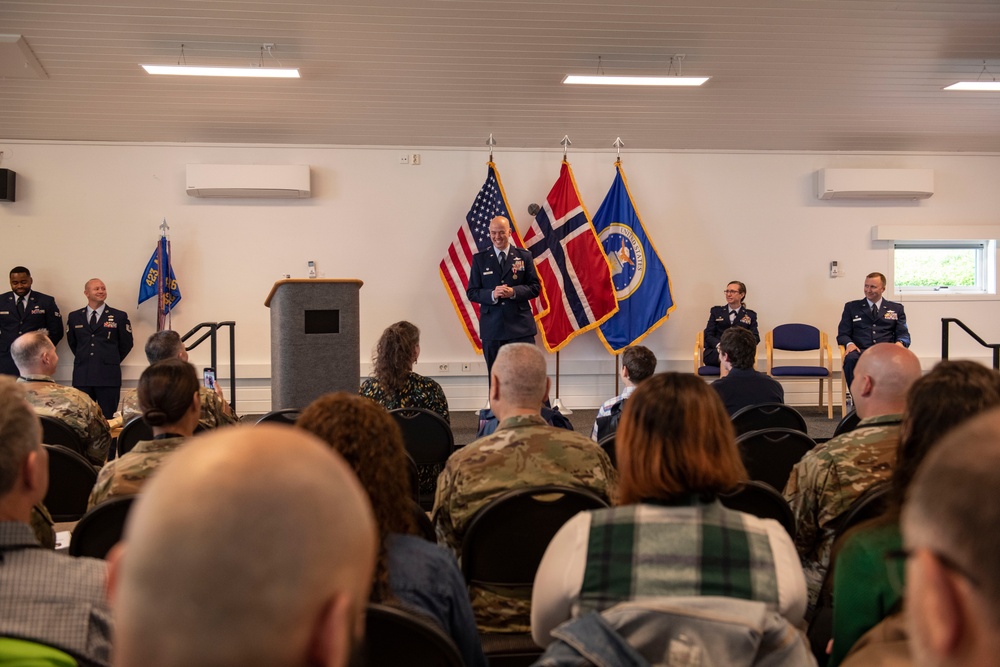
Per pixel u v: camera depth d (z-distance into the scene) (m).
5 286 7.16
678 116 7.14
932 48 6.19
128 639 0.49
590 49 6.09
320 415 1.41
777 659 1.09
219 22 5.66
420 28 5.81
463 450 2.08
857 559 1.25
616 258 7.42
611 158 7.66
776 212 7.80
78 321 6.92
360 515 0.54
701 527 1.23
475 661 1.48
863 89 6.78
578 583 1.22
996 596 0.45
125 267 7.27
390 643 1.22
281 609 0.48
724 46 6.09
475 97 6.77
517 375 2.16
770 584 1.18
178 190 7.31
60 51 5.95
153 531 0.49
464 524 1.98
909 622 0.51
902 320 7.21
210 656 0.48
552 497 1.89
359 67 6.28
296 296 4.48
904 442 1.46
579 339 7.68
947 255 8.08
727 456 1.30
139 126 7.02
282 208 7.41
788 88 6.73
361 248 7.48
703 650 1.05
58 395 3.30
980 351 8.00
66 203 7.21
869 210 7.87
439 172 7.52
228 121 7.00
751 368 3.69
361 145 7.44
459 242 7.34
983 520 0.46
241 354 7.39
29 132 7.05
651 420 1.31
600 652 1.03
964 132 7.56
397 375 3.48
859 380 2.22
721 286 7.76
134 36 5.79
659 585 1.18
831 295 7.86
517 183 7.59
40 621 1.10
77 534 1.87
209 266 7.36
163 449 2.14
